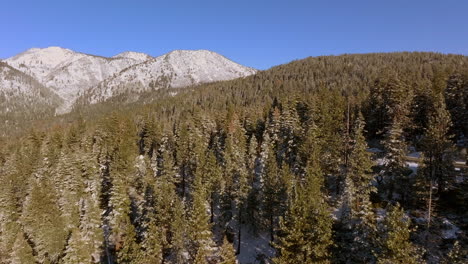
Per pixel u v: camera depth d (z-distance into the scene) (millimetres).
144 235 40062
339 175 44938
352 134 48719
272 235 41719
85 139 82438
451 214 35625
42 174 63531
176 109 143500
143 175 59688
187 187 62812
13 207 53406
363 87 112500
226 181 48000
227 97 162500
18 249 40656
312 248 25734
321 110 61250
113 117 87812
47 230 42562
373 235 25938
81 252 39719
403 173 40406
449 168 36406
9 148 97562
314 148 46031
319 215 26406
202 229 36094
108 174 66562
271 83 178875
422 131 59281
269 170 41875
